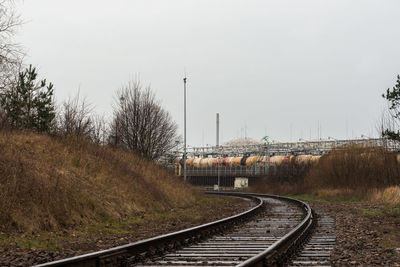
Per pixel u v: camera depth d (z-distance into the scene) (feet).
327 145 329.52
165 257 43.19
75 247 51.72
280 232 67.26
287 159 337.93
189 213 107.04
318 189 212.02
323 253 45.98
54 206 67.72
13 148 79.77
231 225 74.74
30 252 46.39
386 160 180.96
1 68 91.20
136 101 172.24
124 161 122.31
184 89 237.25
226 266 38.14
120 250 38.01
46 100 126.21
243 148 410.72
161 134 179.01
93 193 82.79
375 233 63.16
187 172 403.34
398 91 116.16
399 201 133.49
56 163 88.07
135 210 91.66
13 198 61.62
